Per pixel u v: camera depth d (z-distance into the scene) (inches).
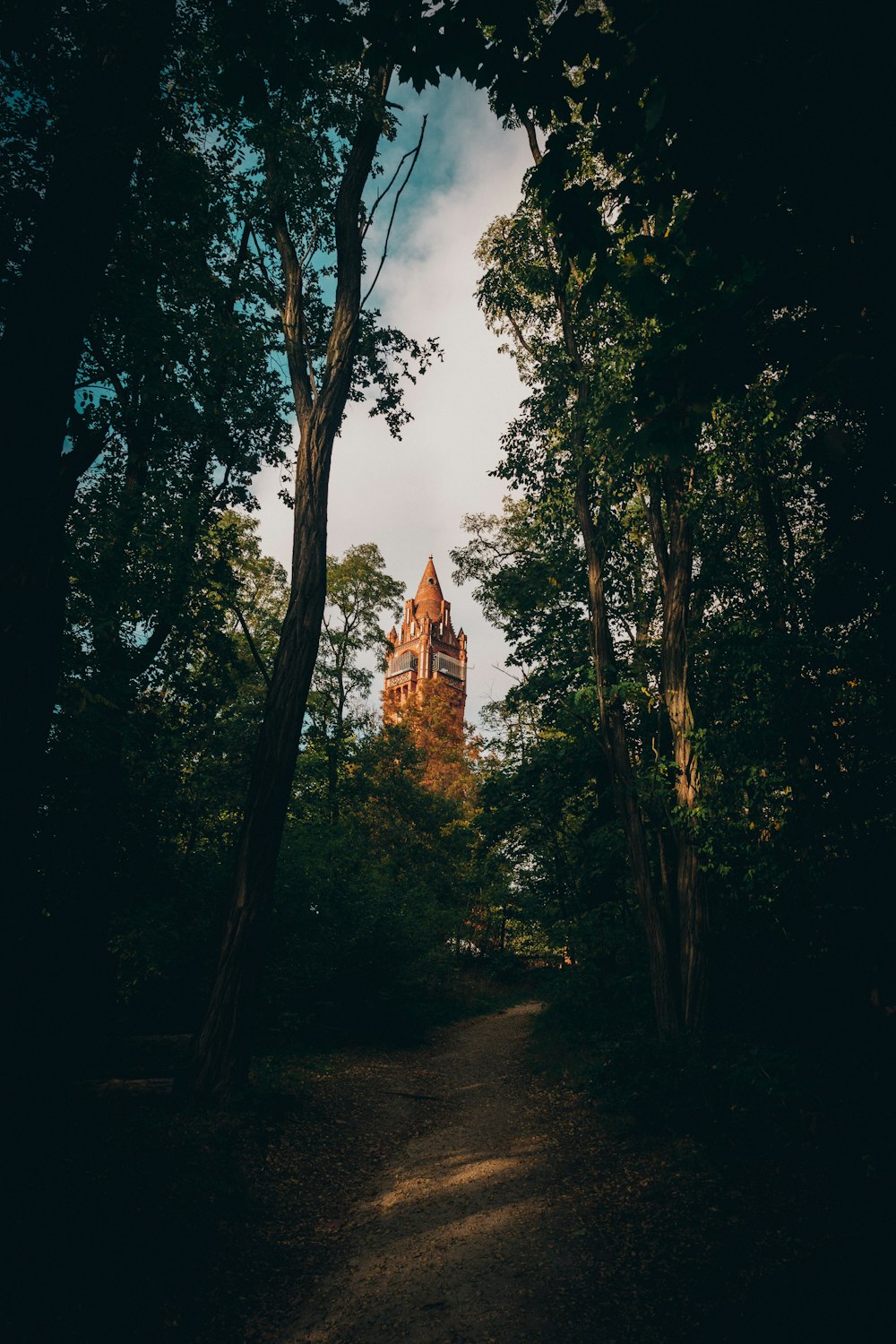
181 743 495.5
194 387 400.5
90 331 276.7
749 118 133.0
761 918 333.4
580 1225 207.3
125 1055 332.5
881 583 175.6
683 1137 261.6
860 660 244.4
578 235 169.0
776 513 375.6
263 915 324.2
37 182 189.5
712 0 122.6
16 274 186.1
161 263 311.0
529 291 478.0
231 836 594.6
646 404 181.0
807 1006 303.1
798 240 140.3
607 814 563.2
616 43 139.3
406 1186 263.1
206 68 288.7
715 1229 186.2
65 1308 145.9
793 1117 241.4
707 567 418.3
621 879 556.4
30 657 160.2
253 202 428.5
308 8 147.5
